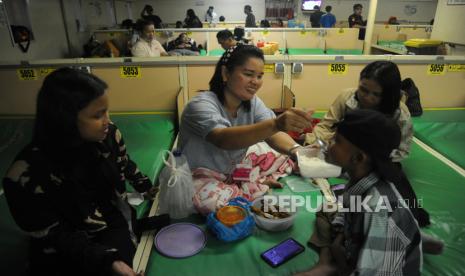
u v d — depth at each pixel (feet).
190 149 5.01
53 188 3.24
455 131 7.49
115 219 4.00
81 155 3.35
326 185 5.37
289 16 37.09
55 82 2.86
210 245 4.08
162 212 4.72
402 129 5.33
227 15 37.32
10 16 15.61
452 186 5.50
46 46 18.17
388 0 36.27
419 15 37.01
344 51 16.48
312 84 8.41
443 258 3.95
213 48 18.93
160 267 3.74
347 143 3.12
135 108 8.73
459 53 13.50
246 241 4.15
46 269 3.44
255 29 17.76
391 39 21.25
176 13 37.22
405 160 6.37
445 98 8.64
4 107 8.55
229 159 5.14
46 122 2.94
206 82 8.39
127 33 19.72
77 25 22.16
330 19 24.41
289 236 4.22
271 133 3.96
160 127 7.97
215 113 4.54
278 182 5.41
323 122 6.34
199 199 4.56
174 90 8.51
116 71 8.27
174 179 4.47
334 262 3.67
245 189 5.00
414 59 8.15
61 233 3.28
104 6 27.78
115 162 4.02
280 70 8.13
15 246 4.35
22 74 8.22
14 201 3.10
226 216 4.28
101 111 3.03
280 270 3.69
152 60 8.15
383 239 3.02
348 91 6.10
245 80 4.40
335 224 3.99
